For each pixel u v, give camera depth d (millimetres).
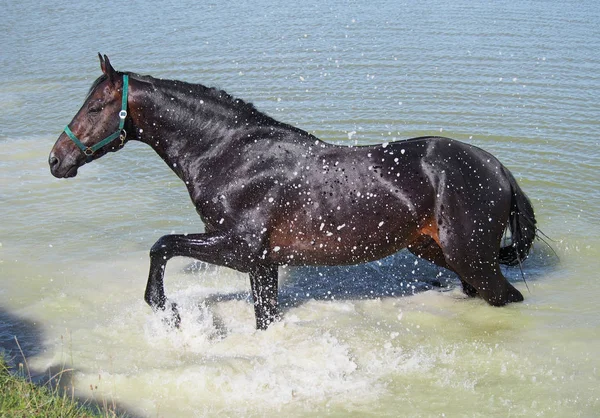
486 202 6191
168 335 6332
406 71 13852
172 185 10094
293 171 5996
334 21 18125
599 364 5875
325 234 6043
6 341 6336
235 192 5961
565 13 18594
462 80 13273
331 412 5336
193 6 20906
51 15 20547
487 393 5527
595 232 8344
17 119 12547
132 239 8477
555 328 6438
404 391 5578
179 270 7883
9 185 9992
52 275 7609
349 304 7004
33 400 4855
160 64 14562
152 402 5465
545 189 9383
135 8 20953
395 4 20125
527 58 14617
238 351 6125
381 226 6059
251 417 5289
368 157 6086
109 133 6047
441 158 6133
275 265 6297
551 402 5391
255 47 15734
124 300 7098
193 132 6031
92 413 4984
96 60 15594
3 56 16328
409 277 7707
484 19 17984
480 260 6301
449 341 6297
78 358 6027
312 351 6023
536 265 7734
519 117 11578
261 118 6133
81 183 10133
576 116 11672
